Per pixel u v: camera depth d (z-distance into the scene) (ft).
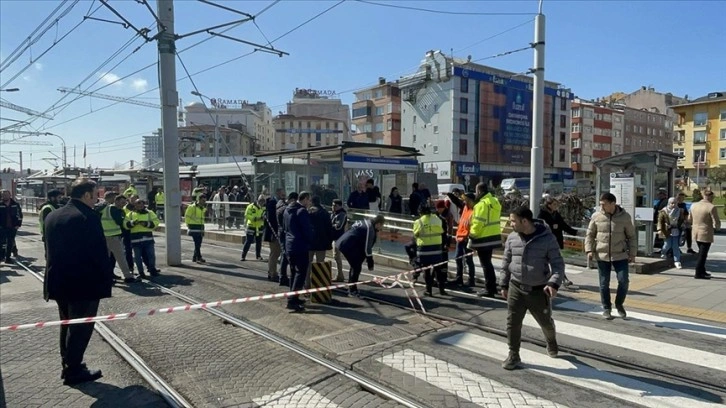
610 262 23.43
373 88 253.44
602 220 23.63
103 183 112.16
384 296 28.86
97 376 17.28
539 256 17.26
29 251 53.31
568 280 30.83
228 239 61.31
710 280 32.50
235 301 20.79
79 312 16.83
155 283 33.09
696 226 33.19
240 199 74.33
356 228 29.14
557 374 16.79
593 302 26.89
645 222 39.73
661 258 38.22
